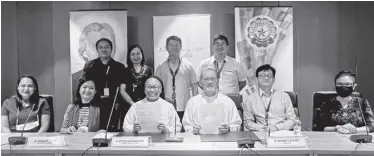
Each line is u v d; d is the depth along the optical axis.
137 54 3.92
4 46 4.10
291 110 3.67
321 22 3.97
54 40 4.08
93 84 3.88
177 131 3.10
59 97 4.10
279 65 3.81
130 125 3.18
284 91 3.75
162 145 2.39
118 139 2.39
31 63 4.11
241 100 3.51
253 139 2.35
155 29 3.91
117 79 3.89
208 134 2.77
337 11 3.95
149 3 4.04
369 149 2.23
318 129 3.67
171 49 3.88
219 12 4.02
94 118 3.85
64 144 2.45
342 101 3.67
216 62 3.87
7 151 2.36
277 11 3.80
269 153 2.23
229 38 4.00
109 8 4.07
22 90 3.78
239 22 3.82
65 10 4.07
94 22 3.88
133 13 4.04
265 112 3.69
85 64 3.90
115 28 3.89
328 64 3.97
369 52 3.95
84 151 2.32
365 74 3.95
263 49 3.81
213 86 3.42
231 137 2.63
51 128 3.80
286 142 2.30
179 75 3.88
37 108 3.78
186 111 3.35
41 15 4.08
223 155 2.25
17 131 3.71
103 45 3.88
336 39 3.96
